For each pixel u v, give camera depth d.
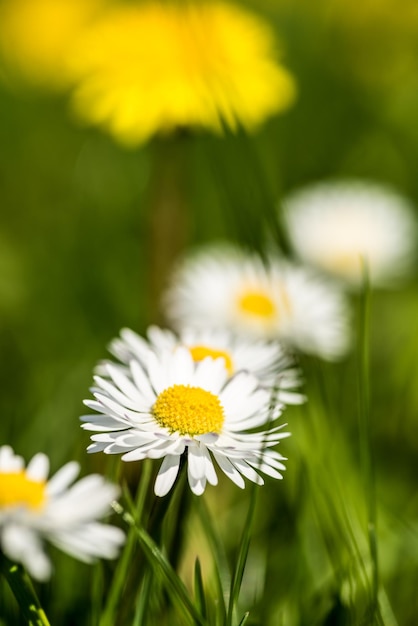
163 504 0.25
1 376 0.31
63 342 0.31
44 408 0.29
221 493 0.28
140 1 0.32
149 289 0.31
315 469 0.27
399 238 0.32
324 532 0.26
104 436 0.23
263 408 0.25
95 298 0.32
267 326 0.29
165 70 0.30
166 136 0.30
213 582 0.26
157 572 0.25
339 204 0.33
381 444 0.29
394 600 0.26
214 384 0.25
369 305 0.26
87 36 0.31
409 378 0.29
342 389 0.29
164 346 0.26
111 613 0.25
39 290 0.32
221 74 0.30
